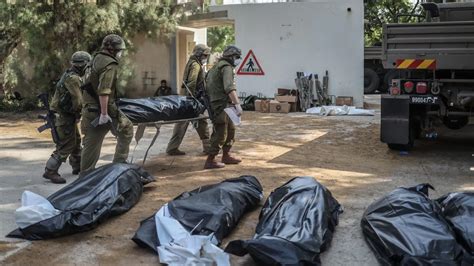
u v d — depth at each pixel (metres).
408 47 7.46
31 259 4.22
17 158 8.16
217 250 3.85
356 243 4.52
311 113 13.48
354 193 5.98
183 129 8.06
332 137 9.74
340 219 5.10
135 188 5.55
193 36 18.84
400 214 4.36
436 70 7.55
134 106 6.54
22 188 6.35
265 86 15.04
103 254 4.32
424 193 4.96
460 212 4.36
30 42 12.78
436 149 8.51
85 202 4.90
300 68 14.71
